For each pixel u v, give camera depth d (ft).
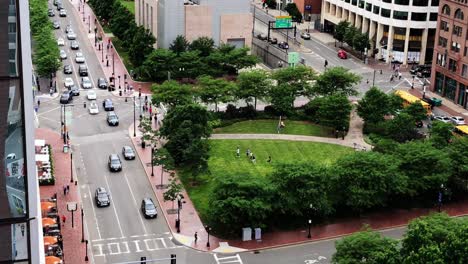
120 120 483.92
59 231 307.78
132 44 606.55
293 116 493.77
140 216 344.90
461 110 541.75
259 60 598.34
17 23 76.28
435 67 577.43
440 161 348.18
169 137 399.85
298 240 323.98
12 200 79.97
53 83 553.23
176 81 537.65
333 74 492.95
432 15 650.02
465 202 374.02
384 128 457.27
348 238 264.93
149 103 511.40
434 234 247.09
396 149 364.58
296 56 592.19
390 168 335.06
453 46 553.23
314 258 309.01
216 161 409.49
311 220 337.11
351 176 332.39
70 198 359.66
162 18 606.96
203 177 387.14
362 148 437.99
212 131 439.63
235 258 306.96
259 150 431.02
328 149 435.94
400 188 335.06
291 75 497.46
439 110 539.70
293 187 326.44
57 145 434.30
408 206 364.17
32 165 80.23
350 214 350.43
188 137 384.27
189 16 606.55
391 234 334.44
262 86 485.56
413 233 240.94
